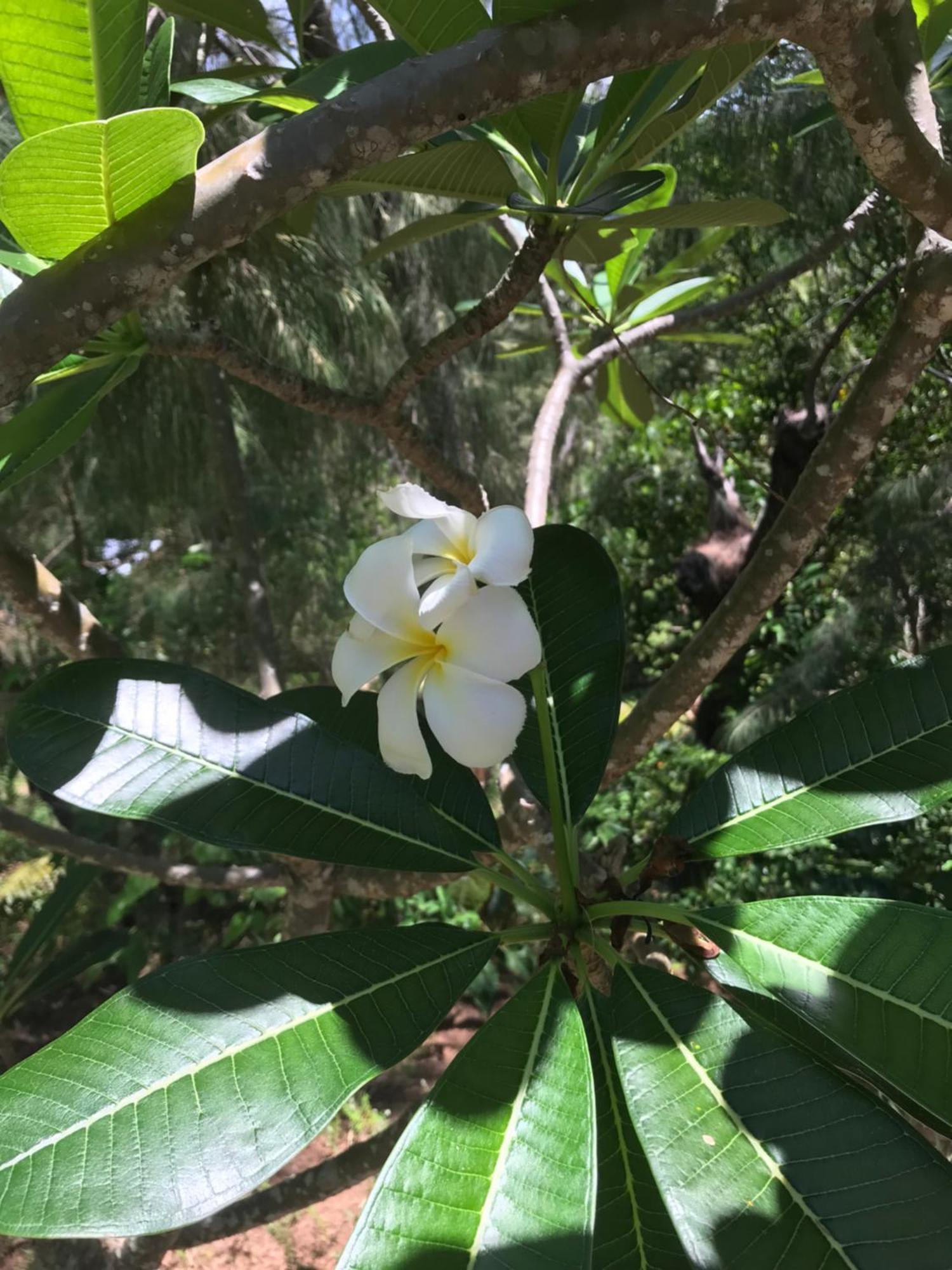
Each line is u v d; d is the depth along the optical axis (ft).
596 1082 0.96
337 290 3.32
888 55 0.92
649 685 6.06
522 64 0.69
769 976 0.90
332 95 1.24
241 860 4.92
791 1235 0.73
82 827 5.00
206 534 4.86
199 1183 0.73
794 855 3.83
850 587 4.03
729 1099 0.81
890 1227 0.72
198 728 1.11
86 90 0.74
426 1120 0.76
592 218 1.28
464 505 1.72
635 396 2.58
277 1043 0.82
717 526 5.07
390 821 1.09
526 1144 0.75
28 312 0.69
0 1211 0.70
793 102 3.01
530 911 5.33
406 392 1.49
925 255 1.20
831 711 1.15
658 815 4.81
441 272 5.16
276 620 4.94
